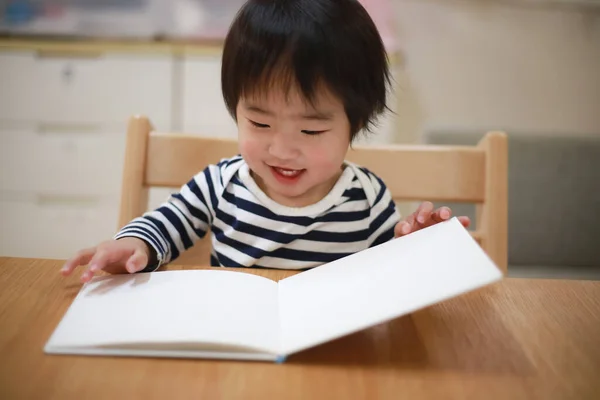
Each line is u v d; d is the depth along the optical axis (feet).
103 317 1.45
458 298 1.73
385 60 2.27
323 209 2.57
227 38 2.17
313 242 2.58
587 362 1.35
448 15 6.50
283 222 2.56
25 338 1.36
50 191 5.84
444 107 6.66
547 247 5.54
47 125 5.67
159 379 1.21
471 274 1.39
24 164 5.76
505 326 1.54
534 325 1.56
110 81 5.56
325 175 2.20
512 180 5.56
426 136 6.13
